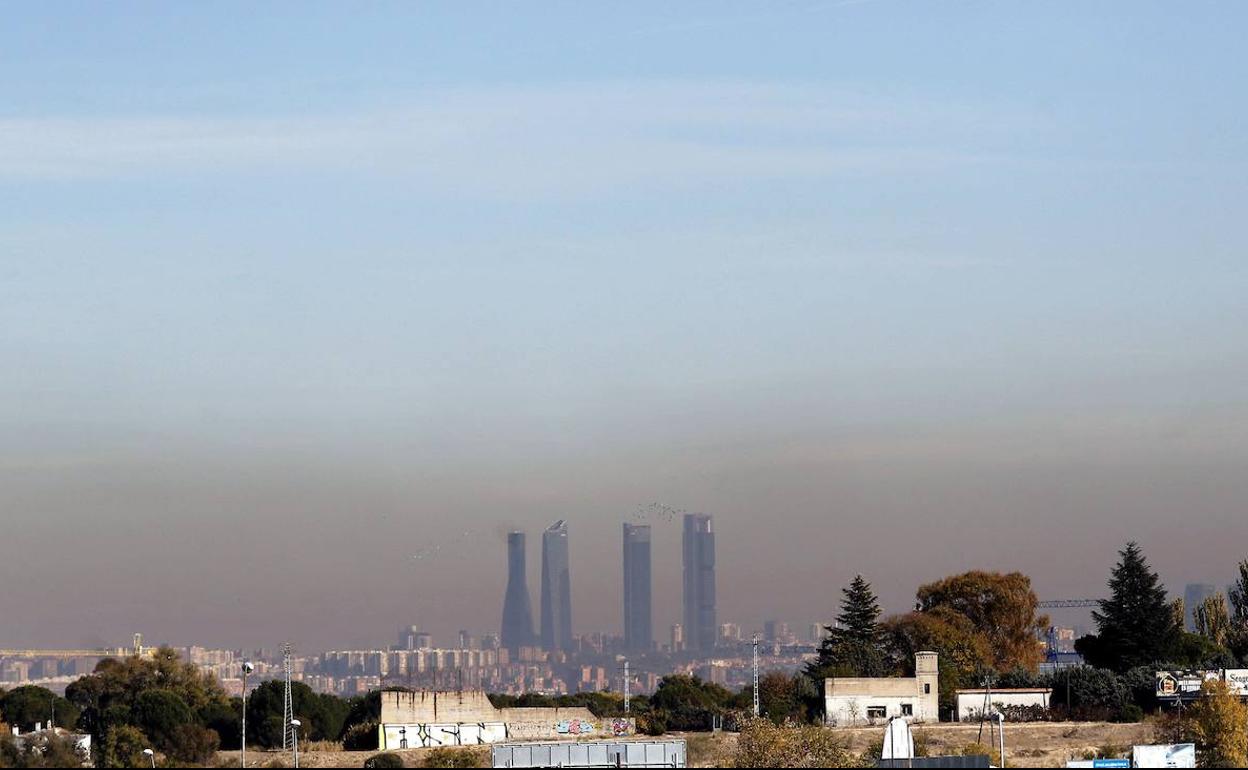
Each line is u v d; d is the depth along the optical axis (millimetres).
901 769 179250
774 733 195000
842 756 188250
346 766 194625
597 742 191000
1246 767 191750
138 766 188500
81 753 194125
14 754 188500
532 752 184875
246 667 195125
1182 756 185000
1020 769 180875
